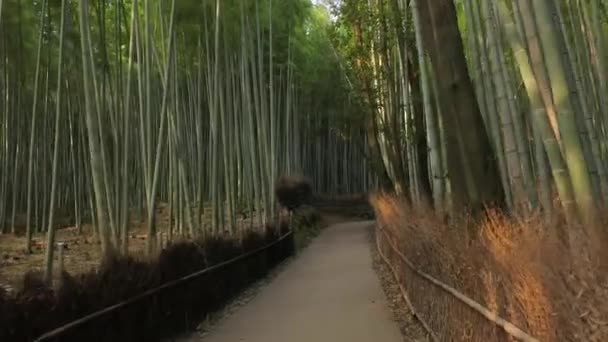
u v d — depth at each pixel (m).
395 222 9.92
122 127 11.98
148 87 10.56
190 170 17.88
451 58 5.57
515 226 3.69
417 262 7.02
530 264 2.90
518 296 3.04
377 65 14.90
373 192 26.92
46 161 16.22
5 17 13.48
